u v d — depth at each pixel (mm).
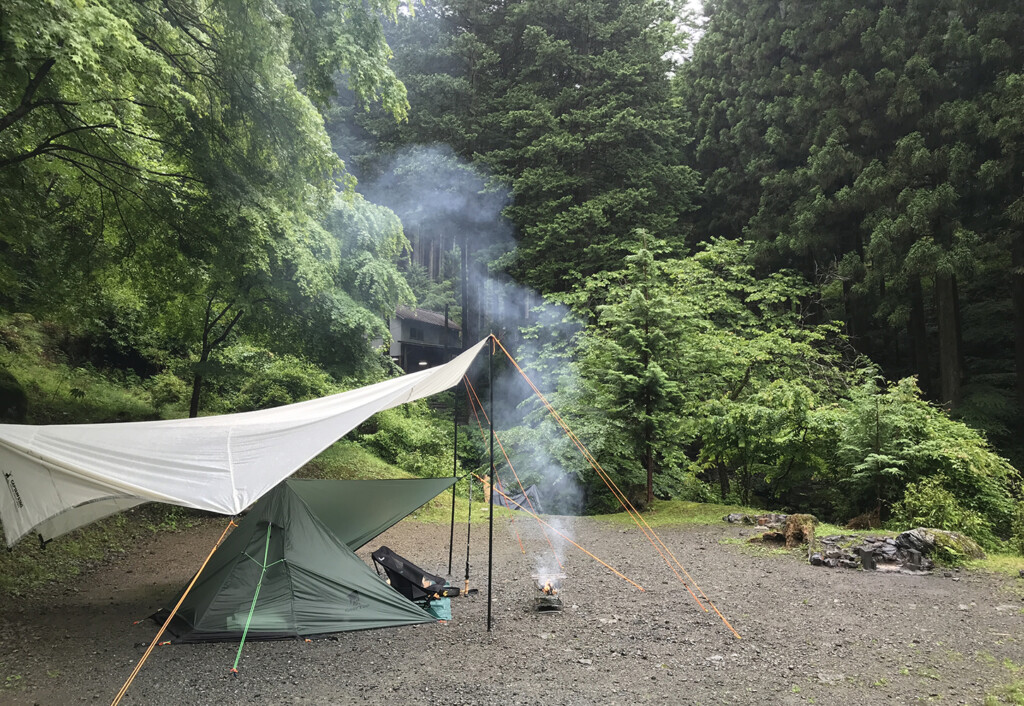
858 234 20734
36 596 6863
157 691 4508
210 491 5363
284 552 6016
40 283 10023
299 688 4562
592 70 24531
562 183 22750
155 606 6605
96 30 5375
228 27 7680
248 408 15352
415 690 4508
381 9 8320
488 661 5074
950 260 16312
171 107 7430
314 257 11758
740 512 11898
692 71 26859
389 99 8219
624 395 12648
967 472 9883
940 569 7762
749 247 21031
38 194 8656
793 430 12133
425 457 17547
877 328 22766
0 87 6367
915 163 17156
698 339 14398
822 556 8172
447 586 6852
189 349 15359
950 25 17312
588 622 6043
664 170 23062
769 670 4820
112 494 5586
